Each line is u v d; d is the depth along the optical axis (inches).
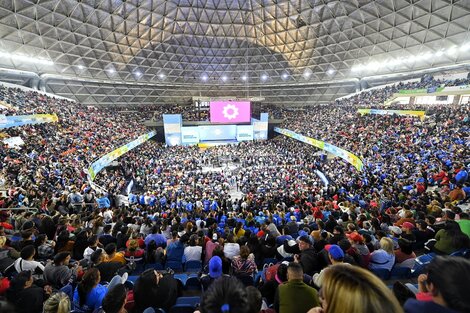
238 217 412.2
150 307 114.4
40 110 958.4
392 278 185.6
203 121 1672.0
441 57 1115.3
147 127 1616.6
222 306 50.4
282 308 99.0
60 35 1093.1
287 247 217.3
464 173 414.3
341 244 186.9
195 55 1582.2
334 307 41.6
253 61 1659.7
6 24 924.0
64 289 149.0
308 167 1026.1
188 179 858.1
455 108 869.2
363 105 1408.7
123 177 892.6
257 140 1706.4
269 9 1373.0
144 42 1382.9
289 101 1911.9
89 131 1062.4
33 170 552.4
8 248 202.4
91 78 1369.3
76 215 340.2
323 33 1380.4
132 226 317.1
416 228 245.1
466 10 918.4
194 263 223.6
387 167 653.9
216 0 1343.5
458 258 56.2
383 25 1182.3
